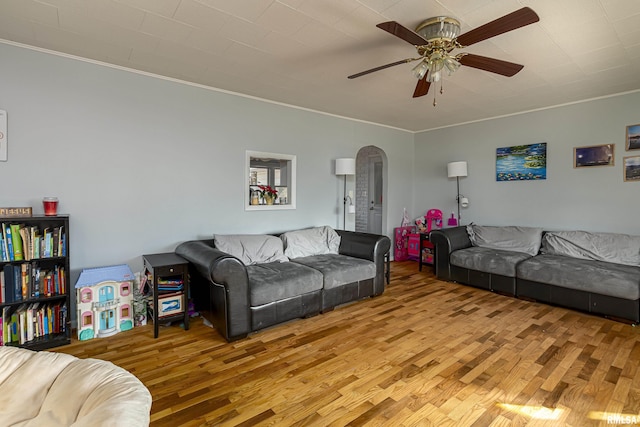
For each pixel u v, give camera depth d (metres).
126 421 0.87
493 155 4.86
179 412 1.77
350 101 4.04
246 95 3.80
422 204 5.88
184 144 3.38
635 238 3.50
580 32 2.31
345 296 3.41
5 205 2.54
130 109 3.05
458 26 2.13
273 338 2.69
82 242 2.87
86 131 2.85
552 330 2.83
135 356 2.38
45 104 2.66
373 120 5.08
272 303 2.84
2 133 2.51
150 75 3.14
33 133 2.62
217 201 3.63
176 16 2.13
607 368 2.21
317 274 3.19
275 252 3.62
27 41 2.50
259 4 1.99
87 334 2.64
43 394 1.17
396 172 5.68
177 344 2.58
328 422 1.70
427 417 1.73
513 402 1.86
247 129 3.83
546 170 4.32
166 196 3.29
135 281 3.08
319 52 2.68
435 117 4.88
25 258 2.42
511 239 4.34
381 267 3.80
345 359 2.34
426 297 3.76
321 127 4.57
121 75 2.99
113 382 1.07
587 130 3.96
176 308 2.85
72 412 1.05
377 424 1.68
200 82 3.39
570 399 1.88
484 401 1.87
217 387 2.00
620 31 2.30
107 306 2.72
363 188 7.26
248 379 2.09
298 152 4.33
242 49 2.62
